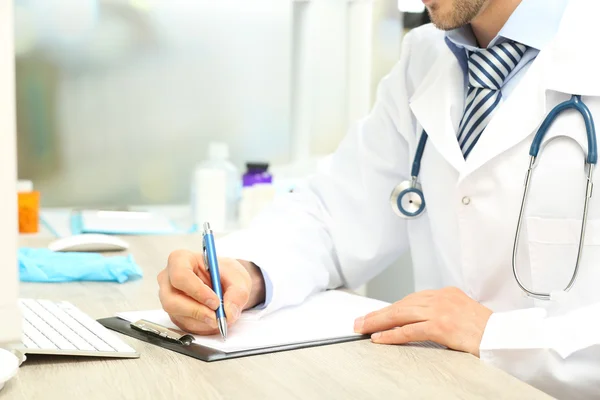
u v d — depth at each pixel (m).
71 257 1.35
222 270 1.04
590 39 1.13
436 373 0.83
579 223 1.09
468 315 0.96
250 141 2.27
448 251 1.26
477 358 0.89
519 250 1.15
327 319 1.04
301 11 2.24
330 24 2.26
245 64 2.23
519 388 0.79
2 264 0.70
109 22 2.09
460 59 1.28
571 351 0.89
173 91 2.18
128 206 2.17
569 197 1.09
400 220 1.38
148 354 0.88
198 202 1.97
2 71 0.67
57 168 2.11
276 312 1.08
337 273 1.33
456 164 1.17
